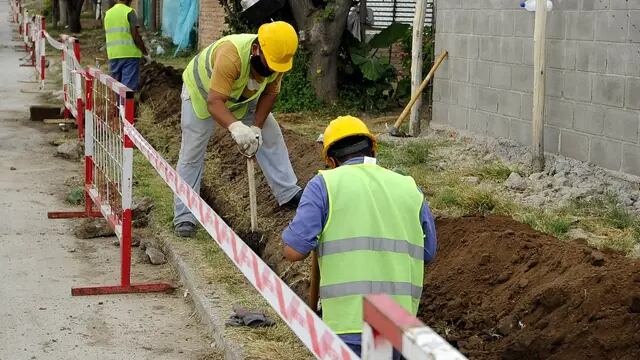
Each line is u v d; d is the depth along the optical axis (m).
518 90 10.45
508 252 5.93
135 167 10.45
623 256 6.02
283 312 3.54
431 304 5.82
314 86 15.06
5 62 24.38
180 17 25.66
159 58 24.08
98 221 8.39
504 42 10.68
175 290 6.74
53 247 7.76
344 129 4.20
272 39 6.71
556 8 9.55
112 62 14.55
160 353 5.57
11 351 5.53
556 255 5.59
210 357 5.52
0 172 10.77
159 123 13.05
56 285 6.77
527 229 6.58
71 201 9.30
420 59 12.23
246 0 15.63
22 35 33.06
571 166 9.33
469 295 5.71
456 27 11.84
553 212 8.05
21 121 14.49
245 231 8.04
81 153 11.73
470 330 5.40
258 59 6.85
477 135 11.40
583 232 7.46
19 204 9.20
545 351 4.81
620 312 4.77
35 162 11.43
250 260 4.02
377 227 3.97
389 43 15.45
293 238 3.96
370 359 2.57
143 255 7.58
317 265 4.38
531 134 10.23
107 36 14.41
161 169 5.80
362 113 15.04
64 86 14.33
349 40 15.40
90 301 6.45
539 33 9.33
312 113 14.77
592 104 9.10
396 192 4.05
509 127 10.67
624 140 8.67
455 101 11.98
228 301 6.15
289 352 5.30
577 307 4.95
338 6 14.74
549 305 5.10
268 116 7.73
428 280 6.10
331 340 3.00
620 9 8.61
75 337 5.79
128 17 14.20
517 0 10.38
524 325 5.14
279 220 7.72
